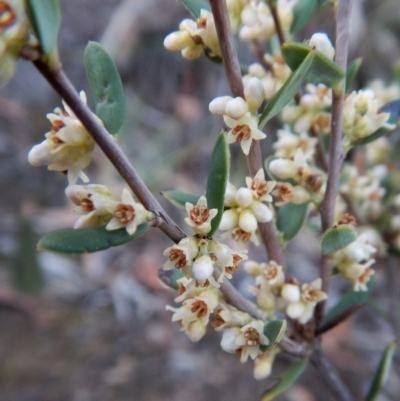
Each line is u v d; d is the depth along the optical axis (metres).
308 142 0.10
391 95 0.12
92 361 0.18
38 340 0.19
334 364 0.19
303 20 0.10
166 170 0.25
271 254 0.09
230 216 0.07
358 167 0.14
